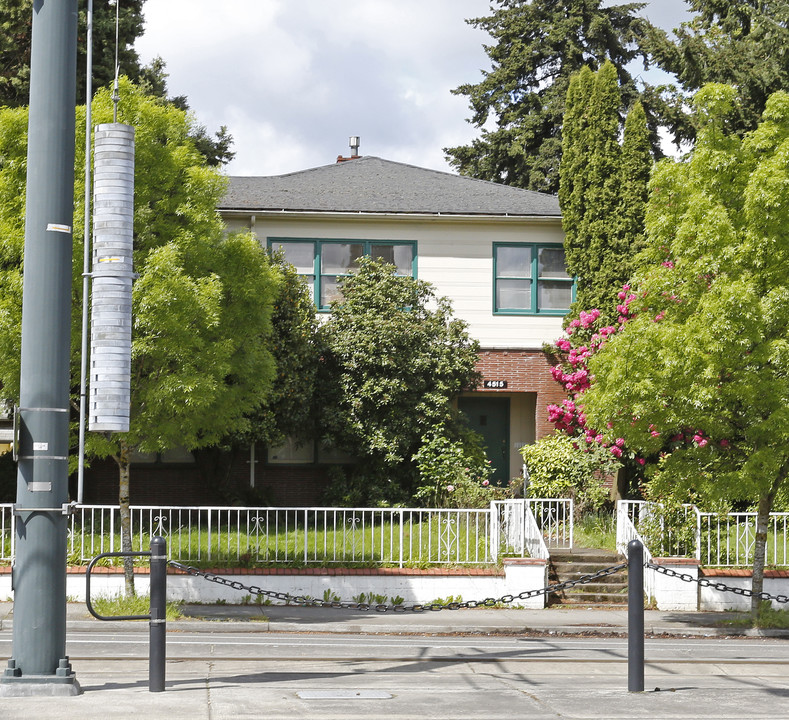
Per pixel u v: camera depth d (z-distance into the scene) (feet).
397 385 76.54
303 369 76.23
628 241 85.10
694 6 122.93
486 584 58.90
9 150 52.34
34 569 27.78
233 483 83.05
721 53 113.09
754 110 108.68
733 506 76.07
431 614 55.47
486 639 48.67
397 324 76.79
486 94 146.41
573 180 86.84
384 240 86.07
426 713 26.91
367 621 52.47
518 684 33.14
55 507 28.07
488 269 86.84
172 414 53.72
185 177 54.39
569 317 86.12
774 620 53.67
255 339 58.13
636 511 66.85
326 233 85.46
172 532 64.34
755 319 49.57
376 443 75.82
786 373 52.13
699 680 35.35
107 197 32.32
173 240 53.06
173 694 28.66
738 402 53.11
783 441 52.54
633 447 55.88
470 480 76.38
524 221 86.94
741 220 52.90
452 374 79.30
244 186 90.22
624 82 140.36
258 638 47.32
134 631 48.55
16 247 50.60
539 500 66.80
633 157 86.63
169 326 49.65
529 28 144.15
